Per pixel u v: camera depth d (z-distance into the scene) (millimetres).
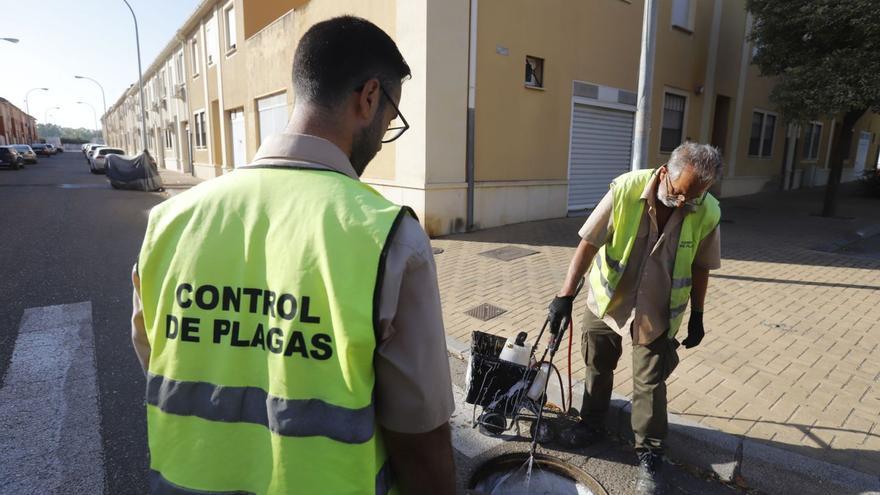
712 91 13766
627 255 2391
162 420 937
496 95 8727
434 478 952
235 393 900
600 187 11188
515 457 2617
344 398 840
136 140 46062
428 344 888
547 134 9727
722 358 3852
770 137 17062
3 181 20266
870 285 5945
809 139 19625
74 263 6793
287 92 12188
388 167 8828
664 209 2350
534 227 9258
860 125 23062
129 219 10555
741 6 14031
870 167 25047
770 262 7074
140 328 1113
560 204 10297
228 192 943
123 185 16812
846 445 2746
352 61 969
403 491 980
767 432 2861
